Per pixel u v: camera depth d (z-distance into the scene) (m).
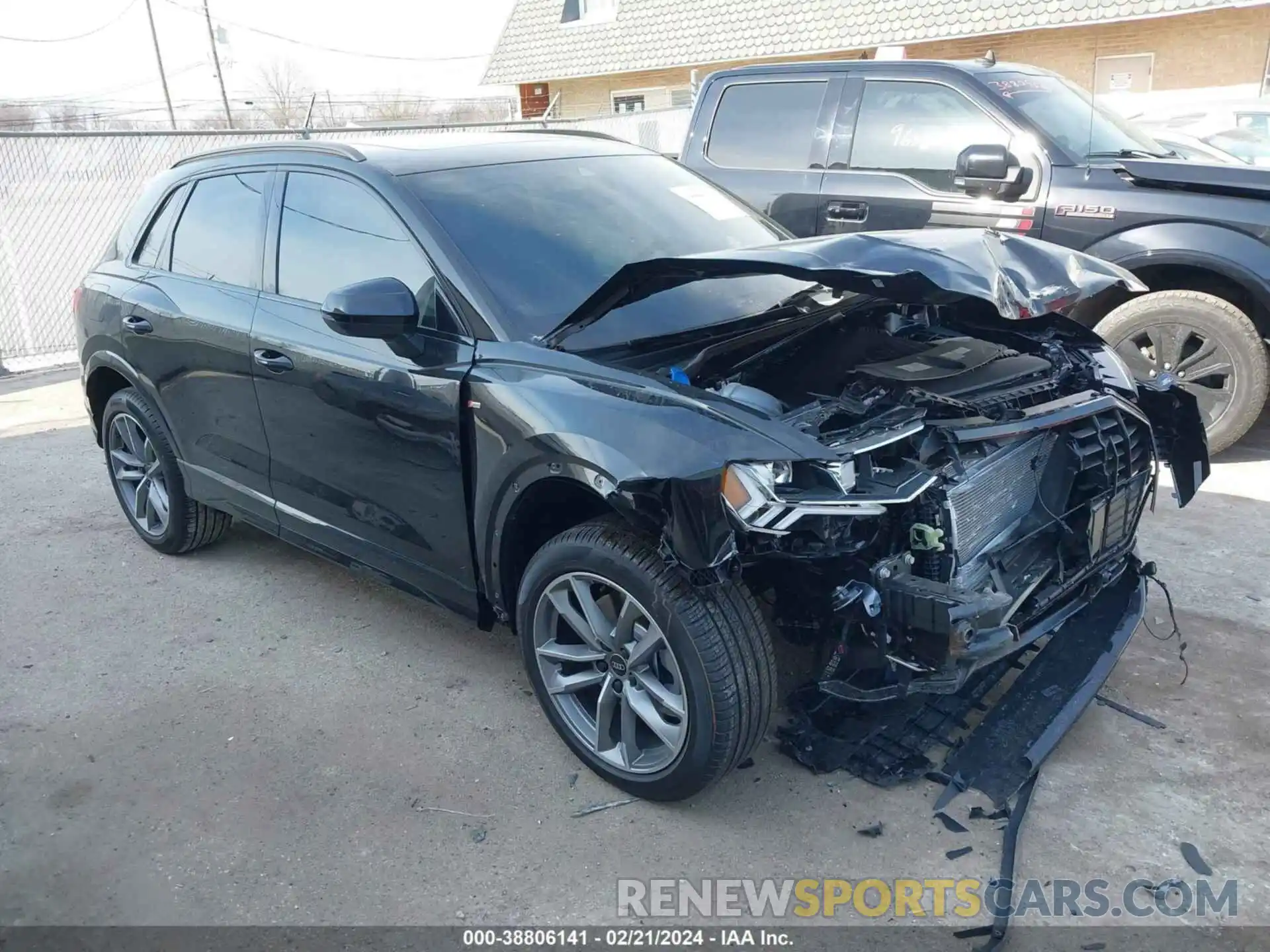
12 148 9.59
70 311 10.15
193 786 3.21
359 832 2.98
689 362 3.07
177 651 4.06
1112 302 5.86
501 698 3.65
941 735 3.22
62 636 4.22
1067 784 3.04
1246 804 2.94
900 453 2.79
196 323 4.14
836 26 19.88
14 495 5.98
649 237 3.71
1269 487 5.25
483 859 2.85
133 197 10.23
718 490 2.54
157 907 2.72
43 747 3.46
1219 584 4.21
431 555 3.46
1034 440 3.18
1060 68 18.12
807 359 3.26
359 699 3.67
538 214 3.59
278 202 3.95
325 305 3.10
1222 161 6.23
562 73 23.84
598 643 3.02
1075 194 5.57
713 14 21.78
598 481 2.74
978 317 3.63
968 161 5.62
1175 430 3.66
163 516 4.88
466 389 3.12
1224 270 5.24
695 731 2.78
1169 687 3.51
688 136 6.90
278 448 3.92
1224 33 16.58
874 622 2.69
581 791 3.12
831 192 6.23
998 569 3.03
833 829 2.90
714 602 2.74
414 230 3.40
